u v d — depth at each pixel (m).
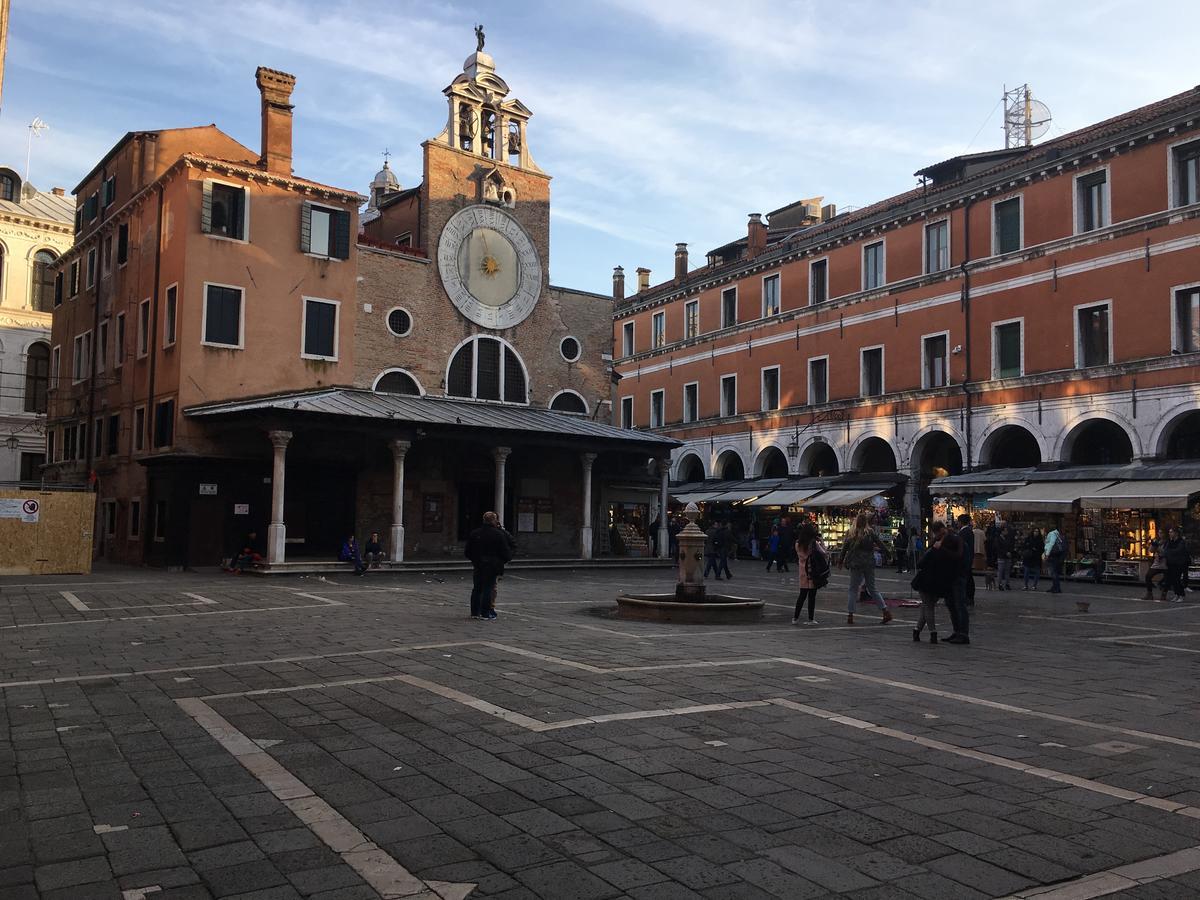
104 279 36.66
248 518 29.58
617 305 60.41
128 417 32.59
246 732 7.87
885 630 15.84
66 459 39.31
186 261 29.44
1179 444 31.42
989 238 36.50
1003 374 35.81
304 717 8.42
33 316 51.03
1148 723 8.59
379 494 32.06
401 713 8.59
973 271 36.91
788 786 6.43
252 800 6.07
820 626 16.20
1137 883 4.84
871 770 6.85
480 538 16.52
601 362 39.66
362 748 7.36
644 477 39.78
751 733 7.92
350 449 31.33
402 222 37.34
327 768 6.80
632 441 35.12
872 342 41.47
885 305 40.84
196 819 5.71
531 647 12.84
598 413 39.34
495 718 8.39
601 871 4.93
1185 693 10.16
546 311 38.03
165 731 7.90
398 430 29.12
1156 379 30.47
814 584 16.62
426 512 33.19
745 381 48.94
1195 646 14.32
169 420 29.66
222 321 30.00
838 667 11.52
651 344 57.09
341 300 32.44
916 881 4.84
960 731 8.13
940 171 39.91
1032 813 5.93
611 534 38.25
